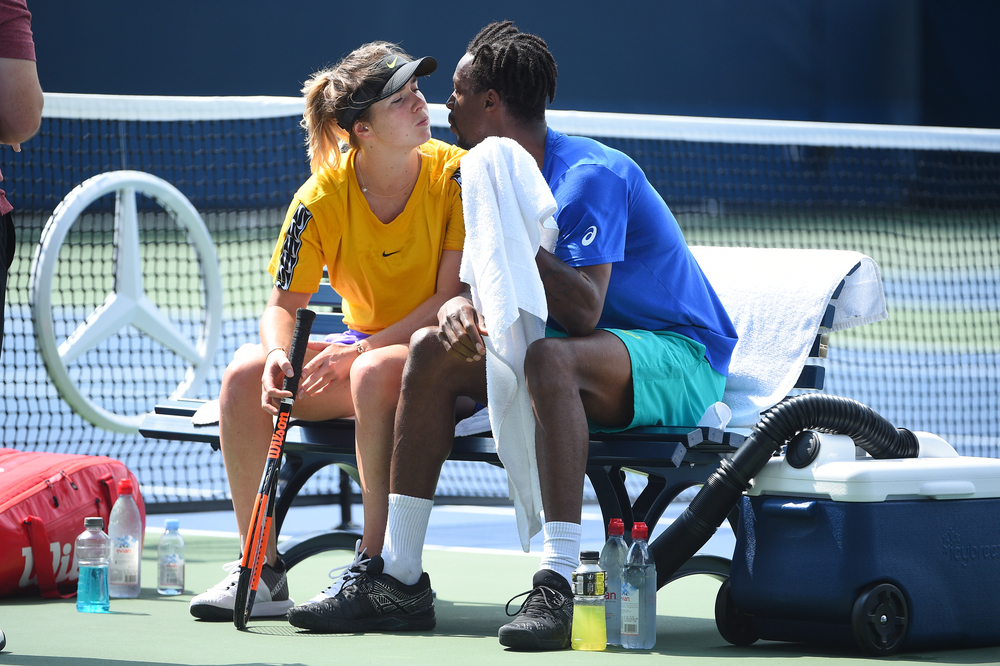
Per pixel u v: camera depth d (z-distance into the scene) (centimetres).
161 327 2392
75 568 1368
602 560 1102
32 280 2119
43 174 6606
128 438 2959
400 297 1265
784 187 8306
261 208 7256
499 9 8944
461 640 1099
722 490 1093
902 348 4650
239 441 1203
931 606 1047
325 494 2330
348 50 8662
